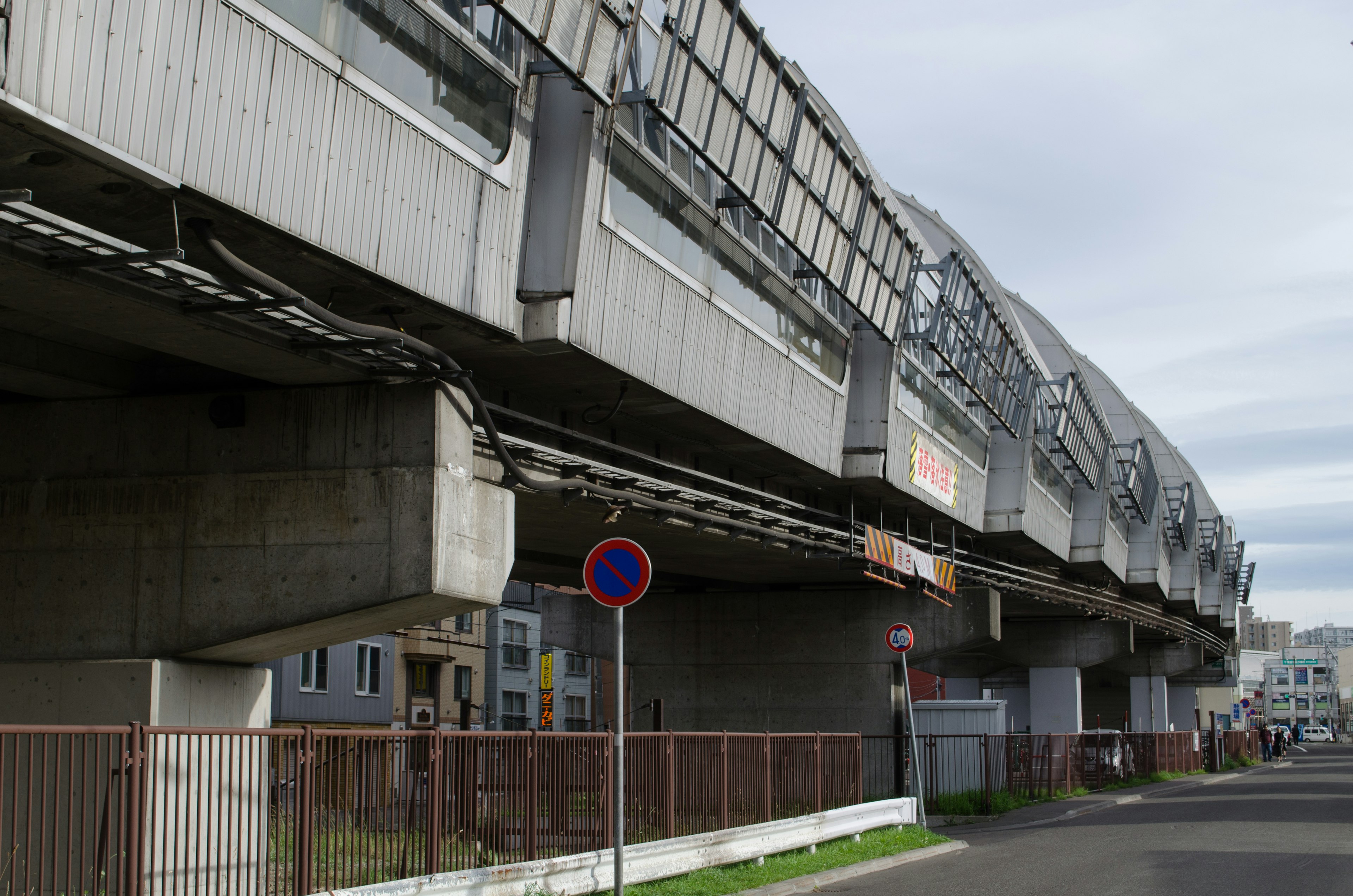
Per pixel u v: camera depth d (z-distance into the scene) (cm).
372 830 1006
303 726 944
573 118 1368
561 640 3484
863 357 2427
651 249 1553
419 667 5256
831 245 2011
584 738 1303
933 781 2897
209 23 927
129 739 809
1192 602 5962
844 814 1881
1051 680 4644
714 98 1570
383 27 1097
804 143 1852
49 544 1366
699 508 2084
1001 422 3114
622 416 1808
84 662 1289
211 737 873
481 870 1083
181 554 1323
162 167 909
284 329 1131
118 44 859
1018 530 3300
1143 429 4853
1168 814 2602
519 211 1320
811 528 2356
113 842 1145
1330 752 9562
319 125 1041
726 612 3319
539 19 1178
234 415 1328
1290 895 1295
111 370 1360
